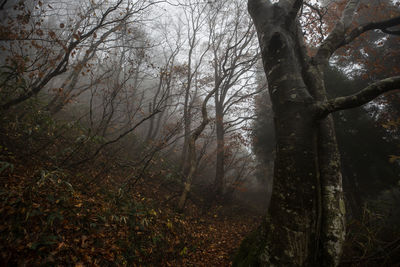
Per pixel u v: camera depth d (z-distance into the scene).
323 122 3.07
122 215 3.96
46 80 5.08
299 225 2.32
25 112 5.66
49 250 2.59
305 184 2.46
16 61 5.02
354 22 9.08
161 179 8.39
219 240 5.63
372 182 9.47
